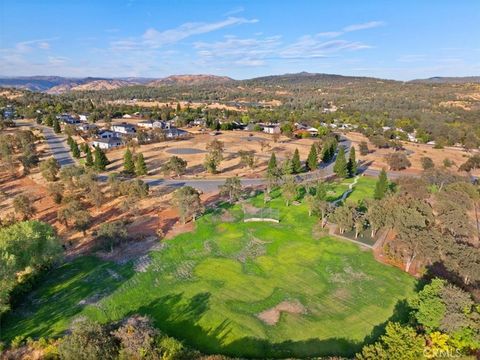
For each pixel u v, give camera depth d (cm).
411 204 5919
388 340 3069
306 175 9856
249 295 4284
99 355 2875
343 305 4109
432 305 3344
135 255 5162
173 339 3198
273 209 7000
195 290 4353
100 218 6525
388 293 4331
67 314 3850
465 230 5609
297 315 3922
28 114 19512
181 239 5681
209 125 18212
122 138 13988
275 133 16075
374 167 11288
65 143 13875
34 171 9438
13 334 3538
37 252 4384
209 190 8250
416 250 4594
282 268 4909
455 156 13188
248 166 10506
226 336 3572
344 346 3462
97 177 8631
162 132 15188
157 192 8012
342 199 7800
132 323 3306
